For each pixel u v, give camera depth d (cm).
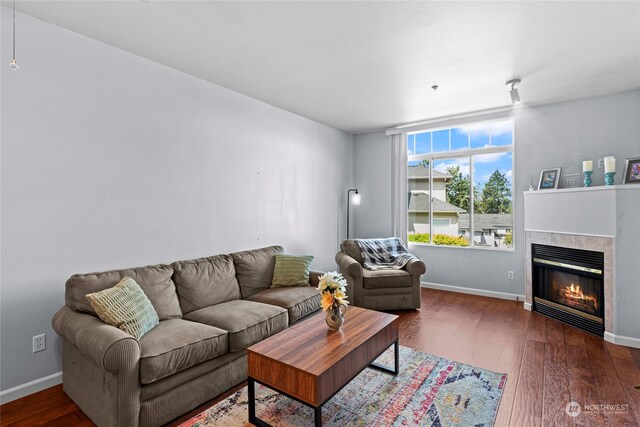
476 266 464
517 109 421
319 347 195
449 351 286
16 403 212
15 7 211
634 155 353
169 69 301
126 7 211
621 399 214
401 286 396
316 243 486
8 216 213
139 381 179
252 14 219
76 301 215
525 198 404
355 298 390
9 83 213
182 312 269
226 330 229
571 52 269
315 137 482
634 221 297
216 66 300
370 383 234
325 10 214
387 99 387
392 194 529
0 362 211
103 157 257
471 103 400
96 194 253
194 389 205
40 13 218
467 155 479
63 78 236
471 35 243
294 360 179
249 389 193
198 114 325
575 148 385
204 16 221
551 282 378
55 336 233
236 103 363
